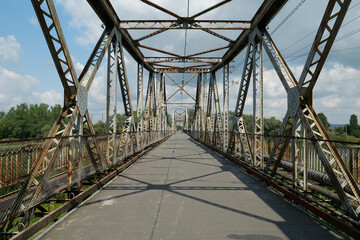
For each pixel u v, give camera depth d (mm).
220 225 3932
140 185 6832
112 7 8531
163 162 11586
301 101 5492
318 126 4918
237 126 11336
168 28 9961
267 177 6988
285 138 6164
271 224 3986
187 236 3518
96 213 4523
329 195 5164
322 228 3832
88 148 6430
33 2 4797
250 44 9852
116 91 9359
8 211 3693
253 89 9062
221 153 14500
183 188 6484
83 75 6836
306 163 5219
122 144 10477
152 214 4453
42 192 4402
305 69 5352
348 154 5035
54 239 3436
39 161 4266
